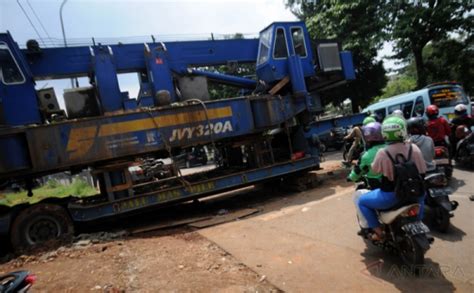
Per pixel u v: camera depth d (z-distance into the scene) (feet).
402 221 12.82
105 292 13.10
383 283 12.38
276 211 24.22
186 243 18.99
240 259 15.62
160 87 28.84
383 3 63.00
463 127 29.68
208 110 26.86
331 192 27.71
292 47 32.42
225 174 30.68
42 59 27.02
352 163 33.58
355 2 61.16
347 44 63.00
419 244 12.23
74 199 24.77
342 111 95.61
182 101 29.94
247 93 36.99
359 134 32.60
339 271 13.61
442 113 39.86
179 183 29.09
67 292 13.46
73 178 82.43
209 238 19.49
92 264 16.61
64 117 25.59
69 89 26.63
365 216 14.34
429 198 16.81
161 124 25.32
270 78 31.63
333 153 60.95
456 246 14.82
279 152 33.24
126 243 20.25
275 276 13.55
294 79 31.24
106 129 23.88
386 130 13.03
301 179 30.58
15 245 21.35
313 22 68.13
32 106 24.64
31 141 22.16
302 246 16.61
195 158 87.86
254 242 17.85
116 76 27.61
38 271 16.52
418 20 60.13
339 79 35.81
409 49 66.39
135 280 14.02
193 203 32.12
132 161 24.99
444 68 72.08
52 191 65.10
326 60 33.76
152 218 27.81
